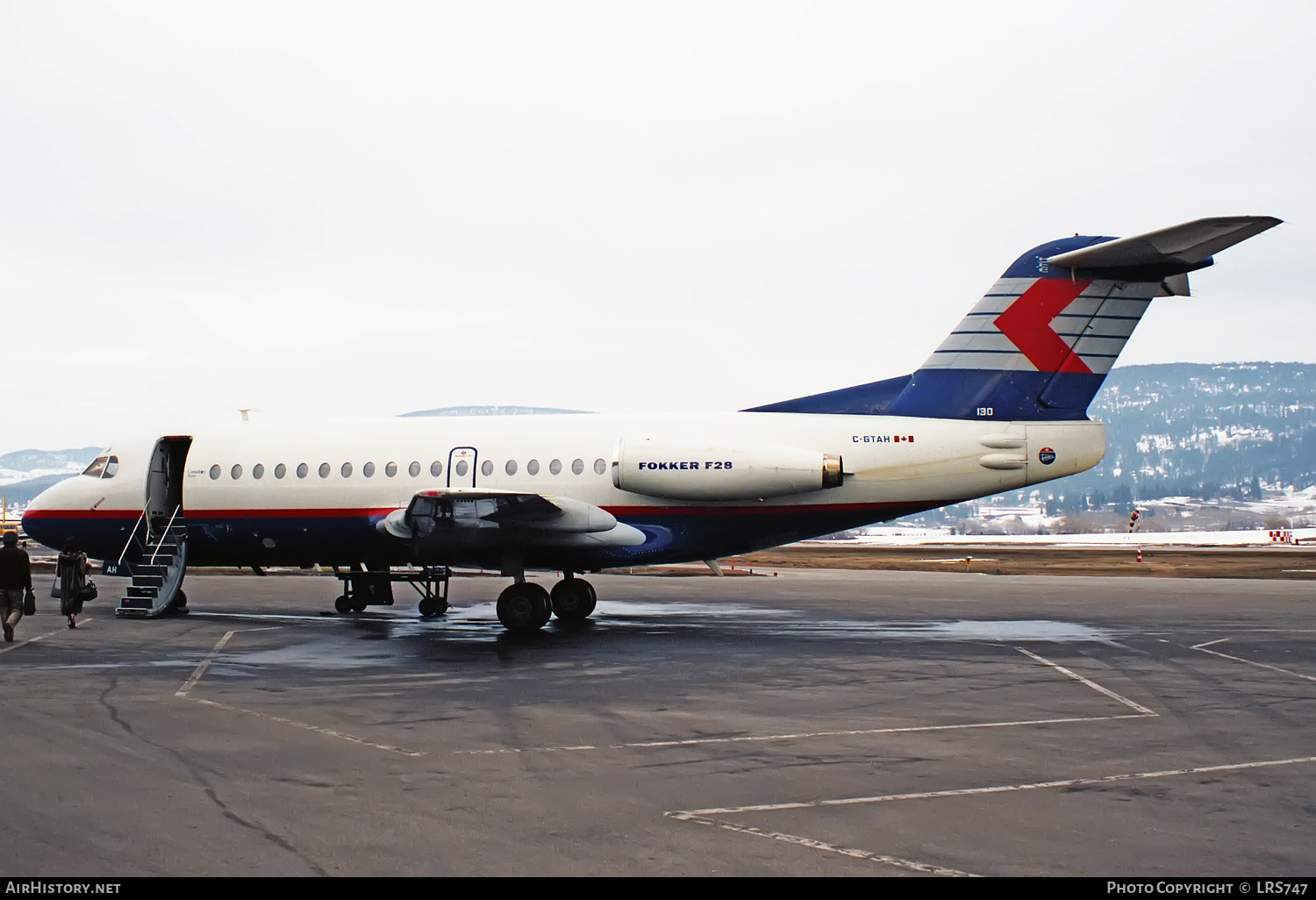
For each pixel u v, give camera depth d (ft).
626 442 59.88
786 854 21.29
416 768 27.76
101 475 69.97
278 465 65.87
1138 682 41.81
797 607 73.97
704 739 31.22
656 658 48.03
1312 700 37.96
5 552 53.16
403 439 65.10
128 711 35.12
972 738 31.58
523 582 59.36
